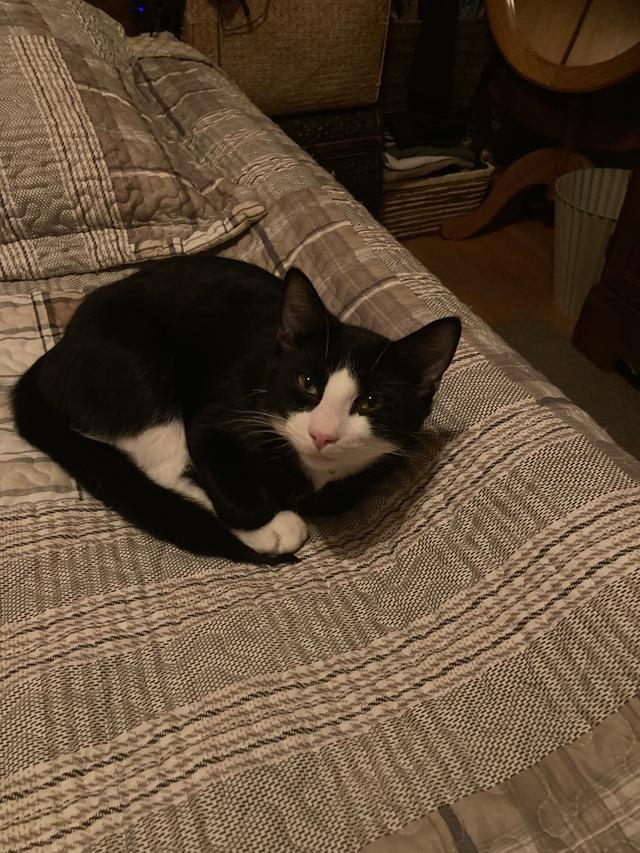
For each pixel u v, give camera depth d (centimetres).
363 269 116
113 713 71
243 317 103
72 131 127
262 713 71
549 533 78
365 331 92
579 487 81
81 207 127
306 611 83
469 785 65
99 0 186
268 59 199
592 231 195
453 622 78
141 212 132
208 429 95
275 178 139
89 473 94
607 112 212
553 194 233
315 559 92
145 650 77
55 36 141
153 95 170
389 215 247
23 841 61
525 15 199
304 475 96
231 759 67
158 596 84
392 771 66
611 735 66
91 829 62
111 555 88
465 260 244
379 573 88
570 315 219
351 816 63
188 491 97
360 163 229
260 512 92
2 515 91
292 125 214
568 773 65
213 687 73
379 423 86
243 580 88
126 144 132
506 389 94
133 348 97
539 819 62
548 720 69
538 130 230
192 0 181
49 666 74
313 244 125
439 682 73
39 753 67
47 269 128
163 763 67
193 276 108
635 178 169
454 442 91
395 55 232
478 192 258
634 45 183
